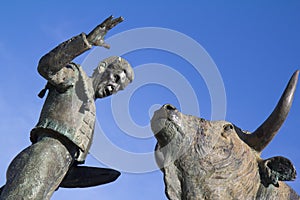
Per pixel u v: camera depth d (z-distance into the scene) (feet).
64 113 30.55
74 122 30.55
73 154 30.58
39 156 29.32
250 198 32.76
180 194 32.04
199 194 31.91
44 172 29.07
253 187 33.04
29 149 29.78
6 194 28.32
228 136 33.55
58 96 30.96
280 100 33.81
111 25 29.71
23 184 28.48
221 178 32.37
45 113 30.81
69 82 30.73
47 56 29.76
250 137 34.65
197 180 32.12
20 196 28.22
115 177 34.01
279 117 33.71
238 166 32.94
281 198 33.45
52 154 29.71
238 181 32.63
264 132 34.09
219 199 31.91
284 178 32.99
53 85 31.01
